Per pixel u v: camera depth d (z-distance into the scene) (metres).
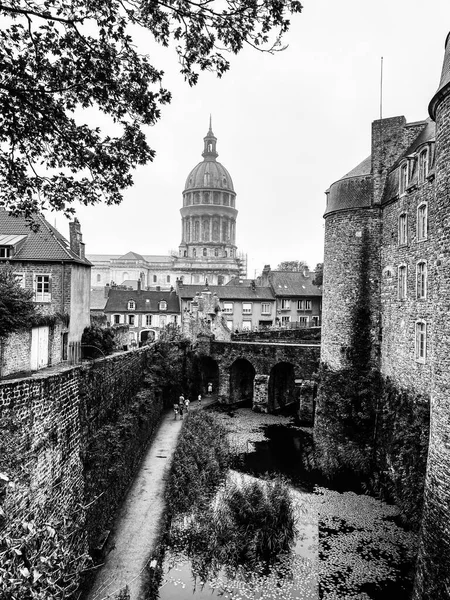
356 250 24.14
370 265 23.81
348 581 13.84
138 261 100.06
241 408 37.12
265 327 56.97
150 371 30.83
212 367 42.19
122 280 100.19
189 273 100.50
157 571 13.80
